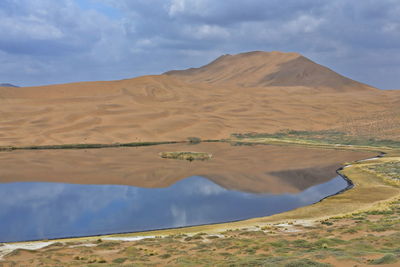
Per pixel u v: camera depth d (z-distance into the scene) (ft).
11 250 79.10
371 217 102.89
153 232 104.73
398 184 159.74
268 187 177.27
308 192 165.17
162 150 338.95
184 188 175.32
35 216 127.44
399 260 48.70
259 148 352.90
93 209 137.18
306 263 51.65
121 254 72.74
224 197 156.66
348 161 260.01
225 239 83.25
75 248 79.15
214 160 271.69
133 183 187.01
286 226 98.89
